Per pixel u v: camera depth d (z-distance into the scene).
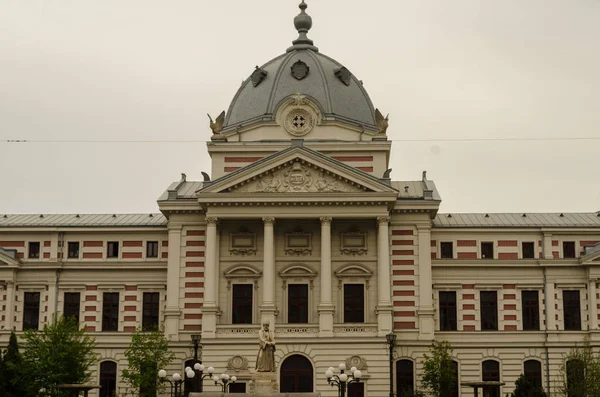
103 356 96.94
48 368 83.81
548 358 96.88
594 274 97.56
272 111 100.69
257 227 94.44
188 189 101.88
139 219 104.44
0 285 98.94
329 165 91.44
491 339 97.12
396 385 92.38
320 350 89.25
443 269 98.75
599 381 83.75
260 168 91.56
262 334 70.88
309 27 110.25
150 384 87.94
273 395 65.94
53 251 100.31
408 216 94.88
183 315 93.62
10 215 106.44
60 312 98.94
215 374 89.50
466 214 105.75
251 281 93.56
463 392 96.38
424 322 93.00
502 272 98.88
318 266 93.50
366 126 101.31
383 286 90.62
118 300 98.94
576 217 105.25
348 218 91.88
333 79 103.19
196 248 94.69
